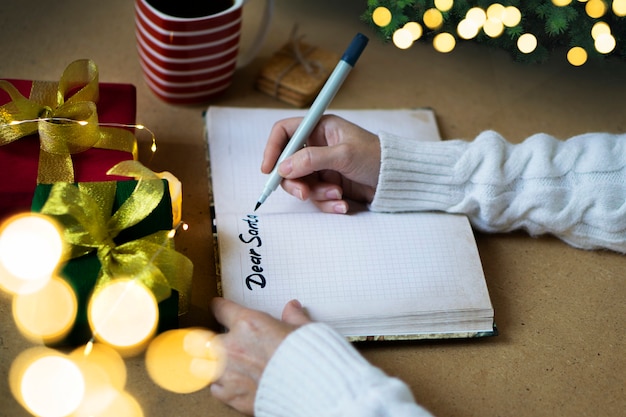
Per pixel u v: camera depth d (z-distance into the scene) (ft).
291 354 2.26
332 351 2.25
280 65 3.10
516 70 3.28
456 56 3.31
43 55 3.06
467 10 2.85
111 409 2.32
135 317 2.34
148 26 2.80
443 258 2.64
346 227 2.67
